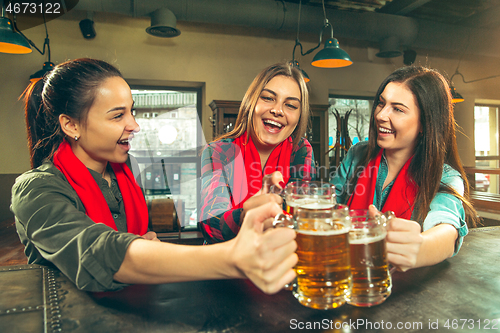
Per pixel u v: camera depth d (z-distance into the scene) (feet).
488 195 12.75
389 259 2.06
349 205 4.52
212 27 13.58
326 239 1.68
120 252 1.95
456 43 14.70
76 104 2.69
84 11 12.21
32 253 2.88
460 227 2.70
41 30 11.85
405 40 13.97
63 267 2.13
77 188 2.95
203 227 3.25
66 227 2.21
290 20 12.13
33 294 2.14
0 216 11.37
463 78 16.47
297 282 1.76
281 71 3.97
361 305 1.82
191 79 13.35
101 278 1.98
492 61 18.08
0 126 11.63
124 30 12.63
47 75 2.92
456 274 2.40
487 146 20.22
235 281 2.36
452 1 13.91
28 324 1.72
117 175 3.61
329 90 15.39
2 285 2.30
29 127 3.10
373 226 1.82
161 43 13.03
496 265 2.61
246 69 13.94
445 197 3.22
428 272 2.45
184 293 2.13
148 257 1.87
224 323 1.72
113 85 2.75
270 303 1.97
